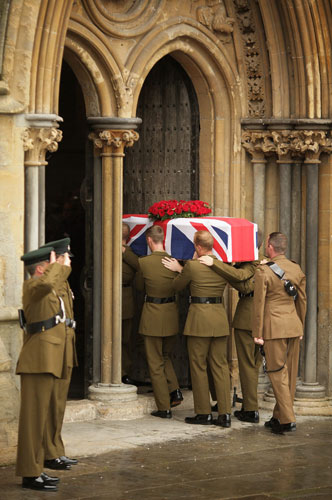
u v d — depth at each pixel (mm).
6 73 15195
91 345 18406
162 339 18156
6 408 15109
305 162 19562
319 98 19375
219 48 19359
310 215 19578
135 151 19422
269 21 19375
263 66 19734
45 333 13602
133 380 19641
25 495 13352
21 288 15477
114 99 18031
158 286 17891
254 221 19953
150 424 17594
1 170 15305
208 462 15250
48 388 13602
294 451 16078
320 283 19844
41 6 15688
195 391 17656
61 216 27172
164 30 18562
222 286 17531
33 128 15703
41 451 13633
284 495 13594
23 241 15703
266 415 18703
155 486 13898
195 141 19828
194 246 17688
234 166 19734
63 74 29000
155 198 19641
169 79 19688
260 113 19844
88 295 18375
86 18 17578
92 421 17703
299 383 19797
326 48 19359
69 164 29562
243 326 17891
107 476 14336
